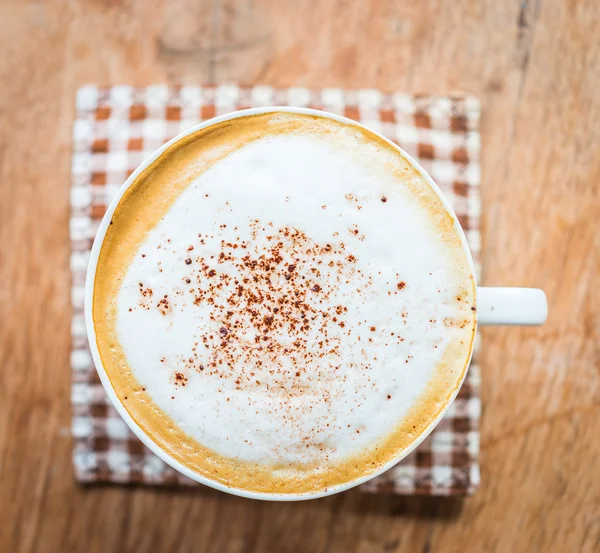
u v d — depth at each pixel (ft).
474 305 0.64
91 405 0.81
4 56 0.82
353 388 0.64
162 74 0.83
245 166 0.65
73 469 0.82
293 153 0.65
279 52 0.83
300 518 0.82
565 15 0.83
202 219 0.65
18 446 0.82
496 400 0.83
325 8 0.83
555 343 0.83
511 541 0.82
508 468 0.82
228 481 0.64
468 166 0.82
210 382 0.64
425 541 0.82
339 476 0.64
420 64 0.83
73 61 0.83
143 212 0.65
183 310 0.64
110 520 0.82
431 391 0.64
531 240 0.83
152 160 0.65
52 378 0.82
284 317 0.64
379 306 0.64
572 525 0.82
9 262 0.82
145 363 0.64
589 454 0.82
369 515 0.82
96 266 0.64
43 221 0.82
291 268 0.64
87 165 0.81
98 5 0.83
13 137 0.82
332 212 0.64
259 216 0.64
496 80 0.83
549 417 0.82
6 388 0.82
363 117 0.82
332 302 0.64
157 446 0.64
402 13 0.83
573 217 0.83
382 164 0.65
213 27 0.83
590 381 0.82
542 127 0.83
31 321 0.82
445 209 0.65
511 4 0.83
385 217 0.65
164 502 0.82
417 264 0.64
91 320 0.64
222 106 0.81
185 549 0.82
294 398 0.64
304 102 0.81
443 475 0.80
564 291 0.83
